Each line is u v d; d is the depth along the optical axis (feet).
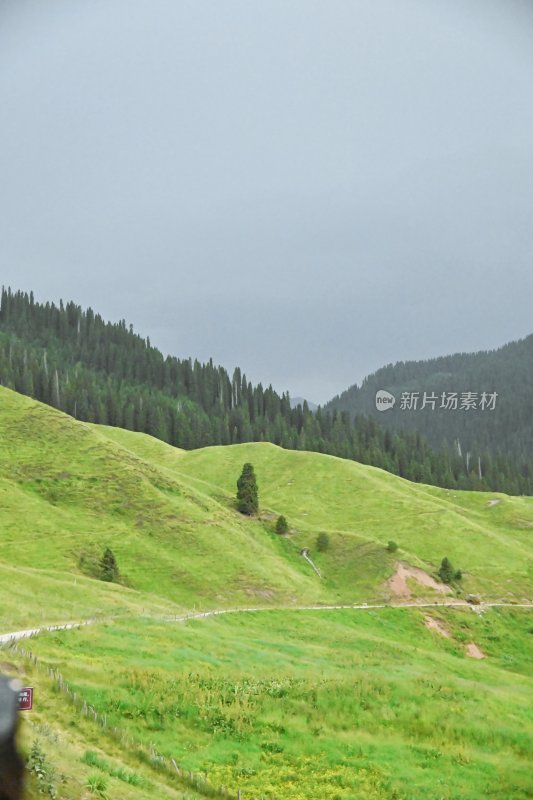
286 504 522.47
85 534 339.77
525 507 593.83
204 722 119.75
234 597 313.73
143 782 83.25
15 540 320.50
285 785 102.68
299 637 236.84
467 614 348.38
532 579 409.28
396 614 326.85
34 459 408.05
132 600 239.71
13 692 28.37
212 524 386.32
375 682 153.58
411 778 110.42
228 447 651.25
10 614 169.78
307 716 130.93
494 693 166.20
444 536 459.32
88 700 114.83
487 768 118.73
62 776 73.20
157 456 636.89
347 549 411.34
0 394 484.74
